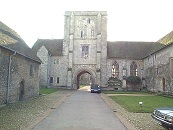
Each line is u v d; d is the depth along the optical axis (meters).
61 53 45.00
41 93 29.61
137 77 43.50
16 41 21.00
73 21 45.09
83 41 45.06
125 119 11.64
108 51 45.69
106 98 24.41
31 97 22.89
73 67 44.53
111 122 10.80
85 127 9.57
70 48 44.31
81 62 44.56
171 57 29.12
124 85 43.41
